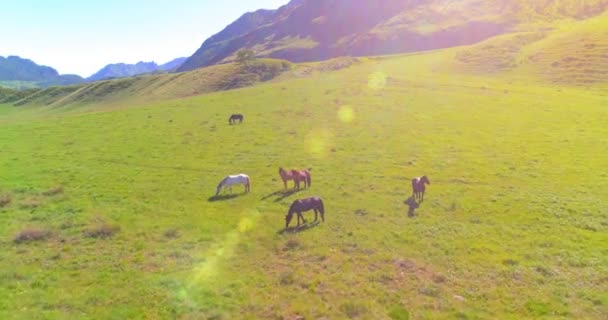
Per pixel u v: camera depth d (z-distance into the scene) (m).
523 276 17.62
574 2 165.62
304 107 61.00
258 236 22.61
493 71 83.38
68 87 133.25
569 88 66.62
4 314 14.95
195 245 21.58
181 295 16.38
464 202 27.25
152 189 31.89
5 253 20.58
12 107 119.94
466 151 39.28
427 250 20.47
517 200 27.17
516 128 46.12
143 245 21.48
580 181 30.17
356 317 14.82
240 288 16.92
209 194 30.61
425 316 14.81
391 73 86.69
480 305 15.52
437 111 55.09
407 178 32.69
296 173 30.83
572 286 16.72
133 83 123.19
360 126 49.88
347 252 20.47
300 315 15.00
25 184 33.25
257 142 45.53
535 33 105.81
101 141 48.88
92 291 16.75
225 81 106.44
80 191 31.47
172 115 62.28
